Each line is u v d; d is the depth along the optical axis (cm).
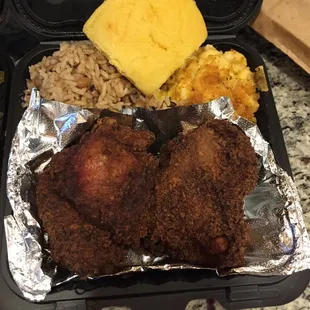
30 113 31
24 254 28
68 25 35
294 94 38
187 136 29
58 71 35
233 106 34
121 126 29
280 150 33
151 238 28
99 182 26
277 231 30
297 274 29
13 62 37
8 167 30
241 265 28
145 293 28
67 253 26
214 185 27
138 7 33
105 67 35
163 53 33
